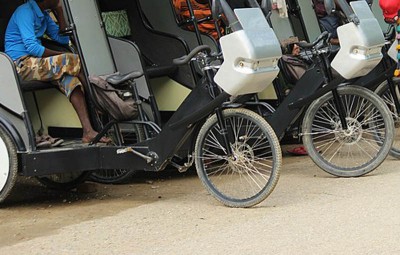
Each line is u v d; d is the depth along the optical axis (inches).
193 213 205.2
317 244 170.2
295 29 296.2
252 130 211.9
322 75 232.5
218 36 257.3
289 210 200.5
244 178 222.1
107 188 249.9
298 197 214.2
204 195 227.0
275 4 278.2
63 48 241.0
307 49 252.4
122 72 248.7
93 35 233.6
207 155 212.8
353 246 167.6
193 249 172.2
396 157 256.8
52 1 234.8
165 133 212.4
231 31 202.8
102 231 193.5
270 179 202.8
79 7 231.5
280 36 279.4
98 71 233.0
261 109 249.3
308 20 295.3
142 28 277.7
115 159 221.6
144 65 246.4
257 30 197.8
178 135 210.5
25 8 228.8
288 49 272.5
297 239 174.6
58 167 218.7
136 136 235.8
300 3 295.6
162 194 233.9
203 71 208.1
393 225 180.9
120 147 219.9
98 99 225.3
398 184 221.8
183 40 269.1
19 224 206.5
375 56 228.4
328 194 215.3
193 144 220.2
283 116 236.4
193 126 211.6
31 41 225.5
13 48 228.7
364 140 238.7
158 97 269.0
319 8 292.2
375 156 233.3
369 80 259.8
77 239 187.5
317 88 233.3
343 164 239.9
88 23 233.0
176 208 212.4
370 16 230.1
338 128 236.1
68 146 225.3
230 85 197.9
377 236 173.5
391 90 255.8
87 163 223.0
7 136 217.6
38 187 259.6
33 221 209.2
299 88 235.0
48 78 226.4
